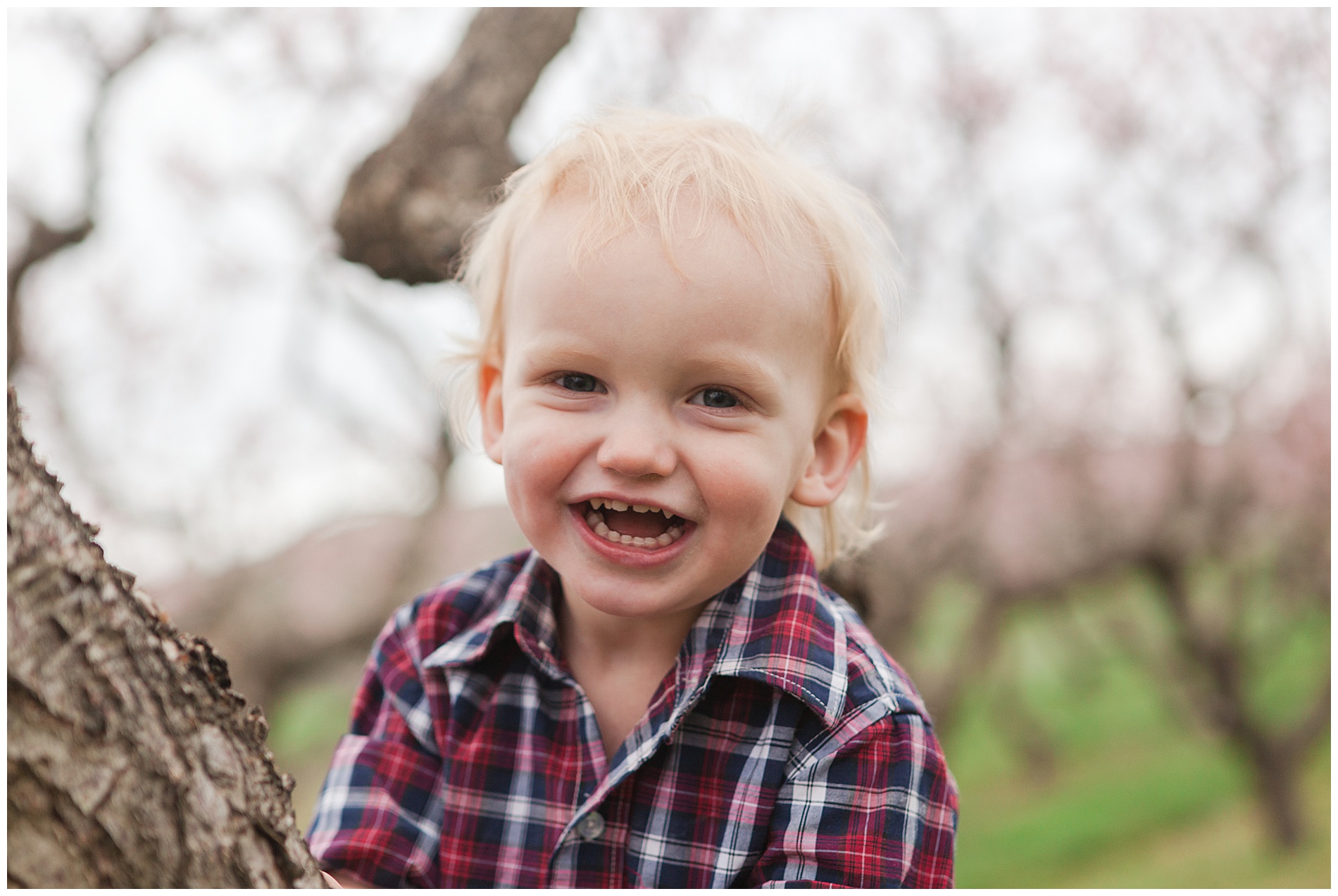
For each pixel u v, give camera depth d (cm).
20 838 67
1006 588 838
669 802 124
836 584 191
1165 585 888
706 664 128
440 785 134
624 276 112
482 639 137
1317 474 817
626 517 119
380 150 228
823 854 117
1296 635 1152
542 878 125
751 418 115
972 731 1287
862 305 134
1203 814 1019
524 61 238
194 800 74
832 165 164
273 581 552
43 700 69
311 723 790
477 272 160
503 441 126
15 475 70
